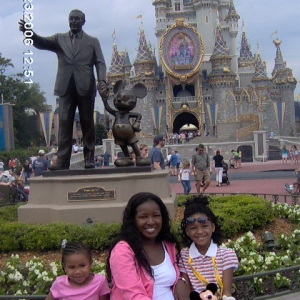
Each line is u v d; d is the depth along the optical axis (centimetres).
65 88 1092
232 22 10169
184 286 407
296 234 944
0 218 1108
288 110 9738
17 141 7675
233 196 1299
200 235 419
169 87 8981
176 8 10312
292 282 708
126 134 1080
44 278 678
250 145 5644
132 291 354
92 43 1102
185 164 1803
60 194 1023
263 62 9675
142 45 9181
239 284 684
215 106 8412
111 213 991
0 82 8406
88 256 416
